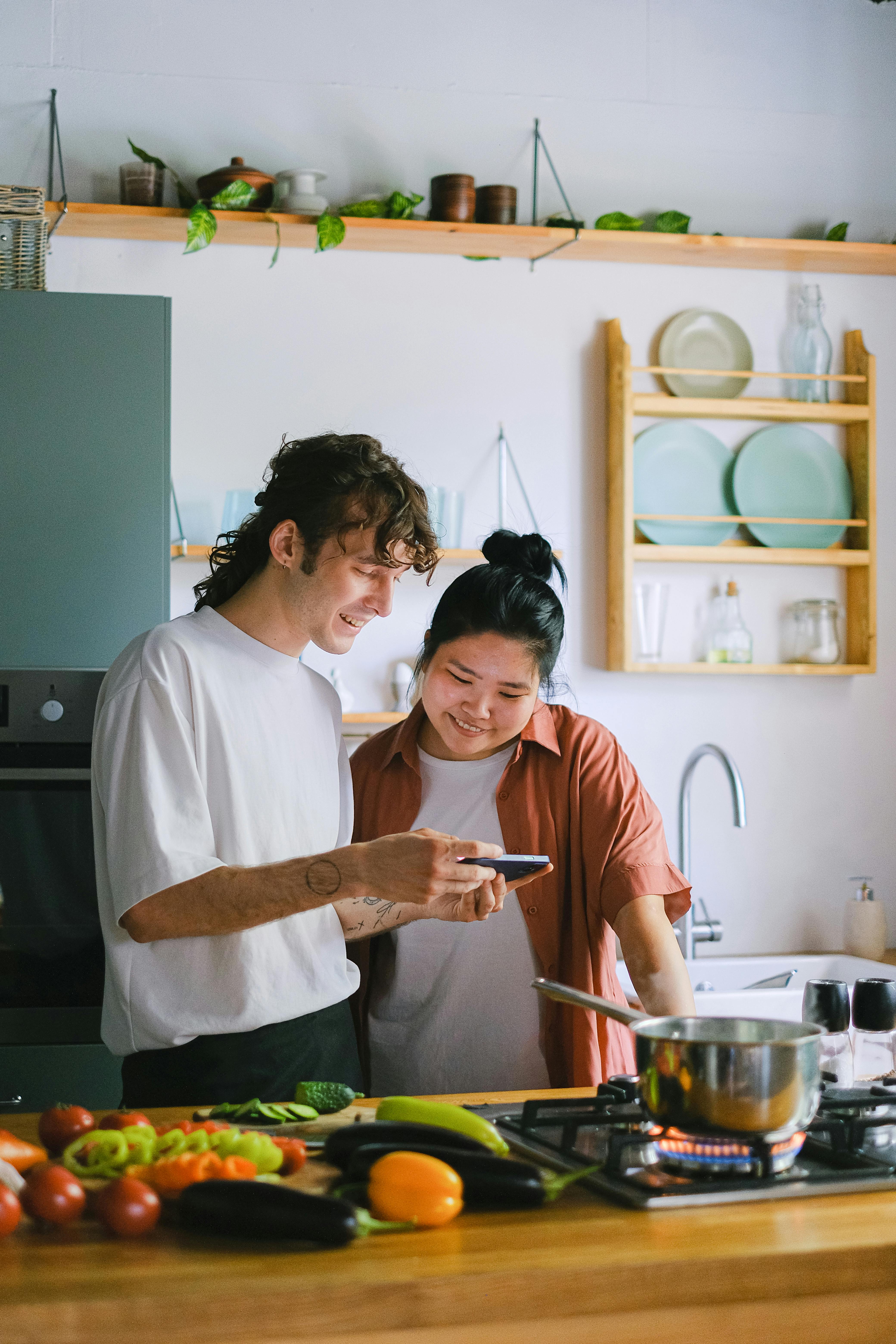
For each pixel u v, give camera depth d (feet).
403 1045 5.81
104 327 7.94
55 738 7.39
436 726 5.80
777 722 10.98
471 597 5.55
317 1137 3.97
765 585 11.02
